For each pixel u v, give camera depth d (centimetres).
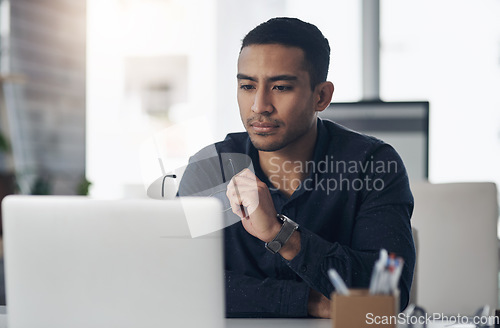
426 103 315
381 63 482
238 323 168
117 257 134
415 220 239
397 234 181
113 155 555
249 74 191
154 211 133
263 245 189
